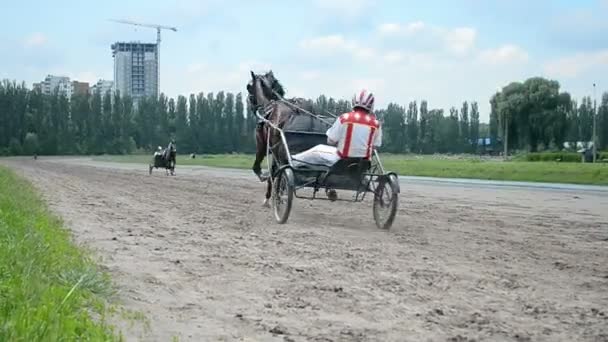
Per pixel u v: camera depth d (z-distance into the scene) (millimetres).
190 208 15234
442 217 13859
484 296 6477
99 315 5406
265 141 14273
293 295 6461
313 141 12922
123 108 135500
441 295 6500
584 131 107375
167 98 135750
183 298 6336
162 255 8672
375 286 6855
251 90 15234
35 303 5012
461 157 90625
